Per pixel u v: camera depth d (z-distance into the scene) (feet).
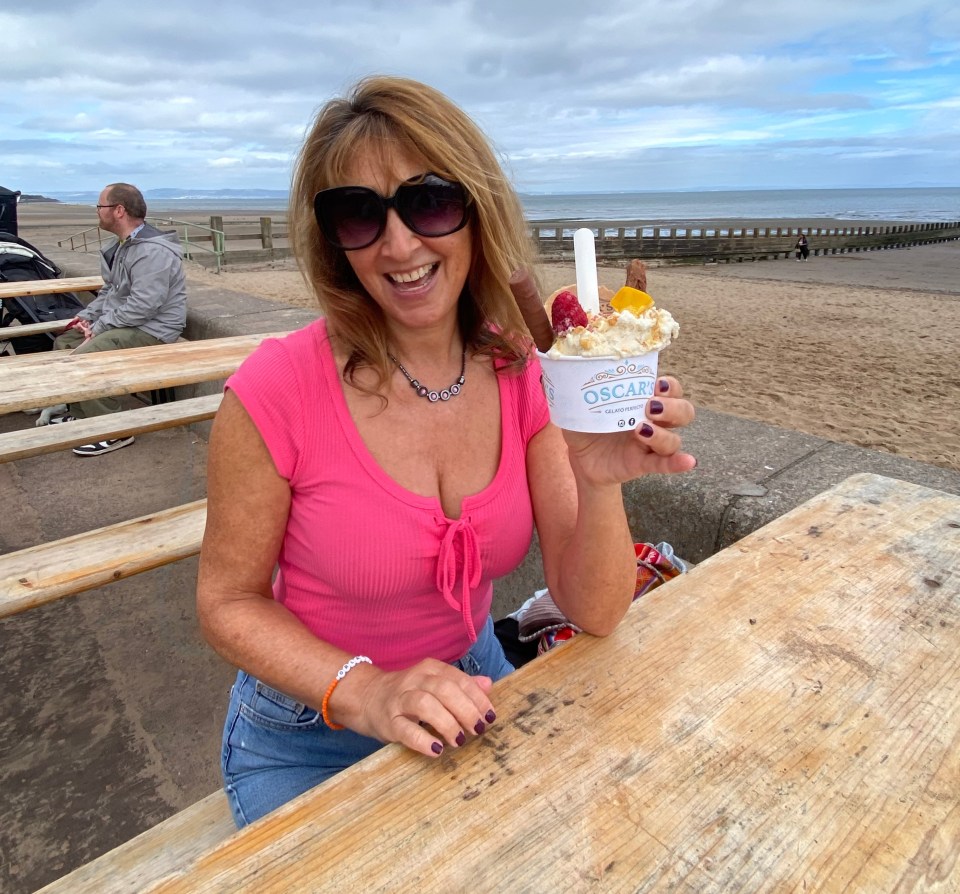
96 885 4.14
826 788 2.89
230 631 4.01
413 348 4.19
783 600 4.17
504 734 3.20
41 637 9.08
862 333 37.99
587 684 3.51
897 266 86.07
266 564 4.23
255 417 3.89
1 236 20.63
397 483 4.00
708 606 4.12
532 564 8.99
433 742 3.05
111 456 14.51
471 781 2.95
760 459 7.83
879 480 5.82
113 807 6.72
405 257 3.86
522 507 4.30
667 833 2.70
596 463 3.62
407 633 4.35
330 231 3.92
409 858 2.61
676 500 7.26
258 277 52.39
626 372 3.29
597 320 3.33
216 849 2.66
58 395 8.78
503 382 4.39
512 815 2.78
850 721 3.25
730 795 2.86
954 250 118.73
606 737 3.17
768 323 40.78
